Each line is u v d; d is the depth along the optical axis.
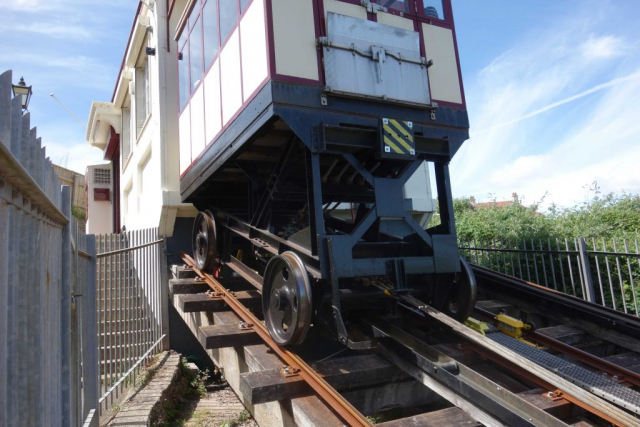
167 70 8.77
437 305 4.74
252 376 3.63
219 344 4.45
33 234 2.22
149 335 7.18
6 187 1.73
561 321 5.57
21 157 1.99
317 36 4.23
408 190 9.53
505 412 2.91
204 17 5.96
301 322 3.69
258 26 4.22
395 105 4.51
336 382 3.74
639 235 7.50
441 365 3.47
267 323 4.36
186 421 5.47
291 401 3.46
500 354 3.46
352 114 4.25
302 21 4.18
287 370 3.72
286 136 4.95
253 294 5.89
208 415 5.66
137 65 11.47
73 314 3.58
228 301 5.50
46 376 2.43
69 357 3.04
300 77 4.06
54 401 2.66
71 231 3.31
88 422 3.70
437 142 4.73
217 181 6.75
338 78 4.20
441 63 4.93
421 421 3.18
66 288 3.09
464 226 10.02
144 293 7.24
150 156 9.78
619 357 4.62
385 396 4.15
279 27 4.05
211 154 5.54
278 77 3.95
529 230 8.33
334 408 3.19
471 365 4.10
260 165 5.86
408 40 4.71
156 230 8.19
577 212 9.95
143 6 10.00
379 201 4.20
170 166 8.45
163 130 8.53
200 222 7.02
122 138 14.11
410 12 4.86
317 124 4.05
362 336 4.57
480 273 6.76
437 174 4.84
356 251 4.47
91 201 17.38
